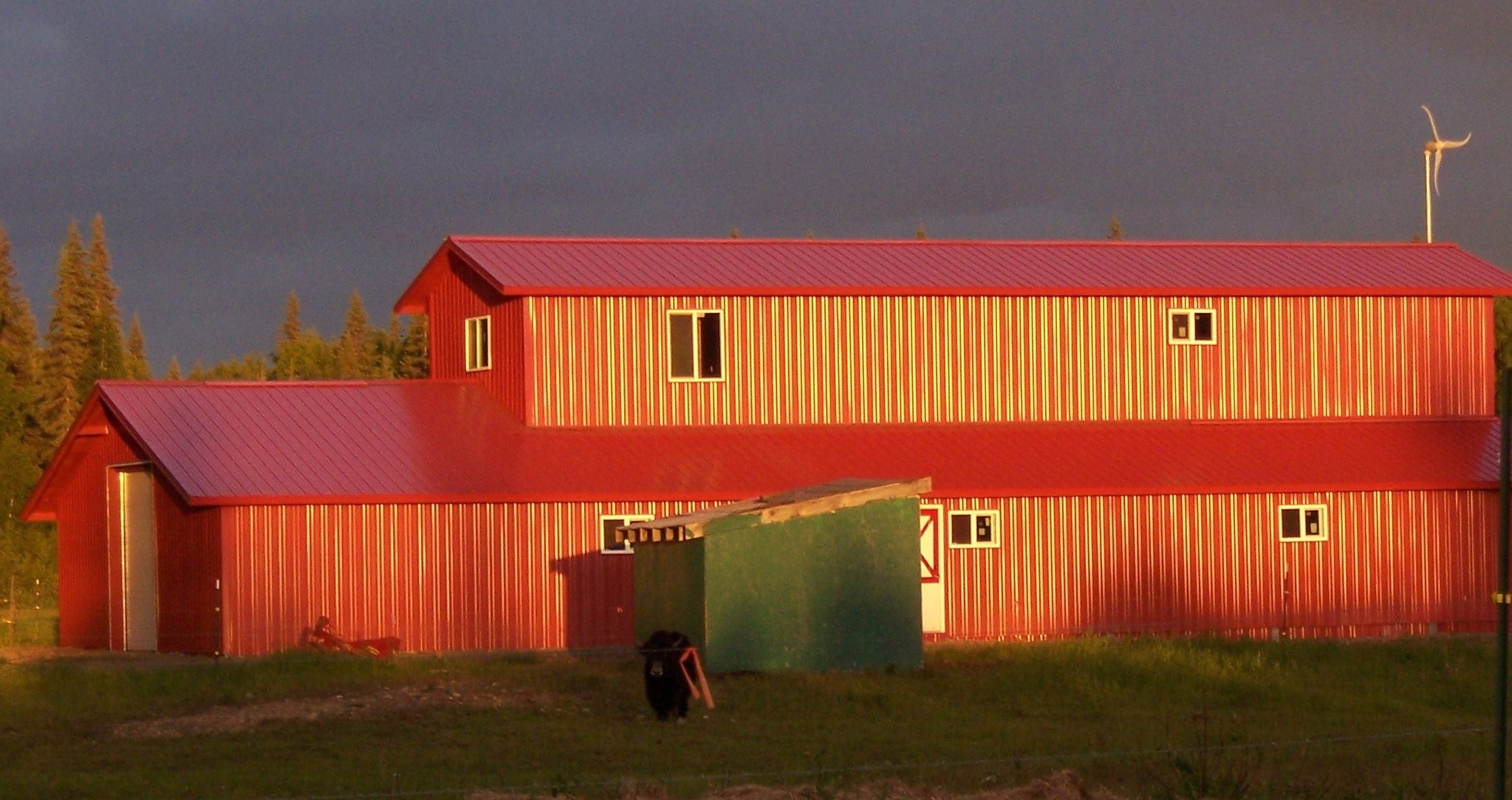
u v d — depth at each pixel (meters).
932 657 31.38
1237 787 17.48
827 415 39.06
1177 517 37.62
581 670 28.69
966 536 36.59
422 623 33.69
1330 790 17.95
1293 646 32.28
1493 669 30.06
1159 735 23.08
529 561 34.38
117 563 36.81
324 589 33.12
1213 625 37.59
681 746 21.83
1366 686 28.41
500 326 38.59
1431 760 20.73
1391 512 38.78
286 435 35.03
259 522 32.78
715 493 35.31
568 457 36.09
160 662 31.27
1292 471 38.69
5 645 38.84
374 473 34.06
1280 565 38.09
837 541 29.92
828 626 29.75
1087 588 37.06
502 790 17.78
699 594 29.11
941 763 19.69
